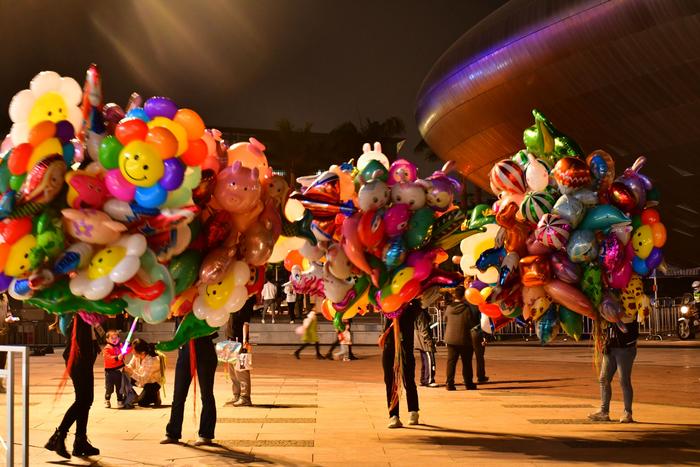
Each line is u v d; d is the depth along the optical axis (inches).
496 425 366.6
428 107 1637.6
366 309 359.3
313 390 520.7
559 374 626.2
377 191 303.9
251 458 291.7
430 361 541.6
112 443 323.9
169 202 254.2
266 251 287.6
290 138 2143.2
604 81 1262.3
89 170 251.4
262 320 1221.1
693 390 508.4
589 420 379.2
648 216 327.9
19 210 239.5
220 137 291.0
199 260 279.3
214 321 286.5
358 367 725.9
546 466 276.4
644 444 316.2
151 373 431.2
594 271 318.0
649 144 1330.0
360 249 311.9
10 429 229.0
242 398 439.2
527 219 319.9
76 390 295.6
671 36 1146.7
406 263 320.5
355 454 298.7
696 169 1326.3
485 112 1459.2
